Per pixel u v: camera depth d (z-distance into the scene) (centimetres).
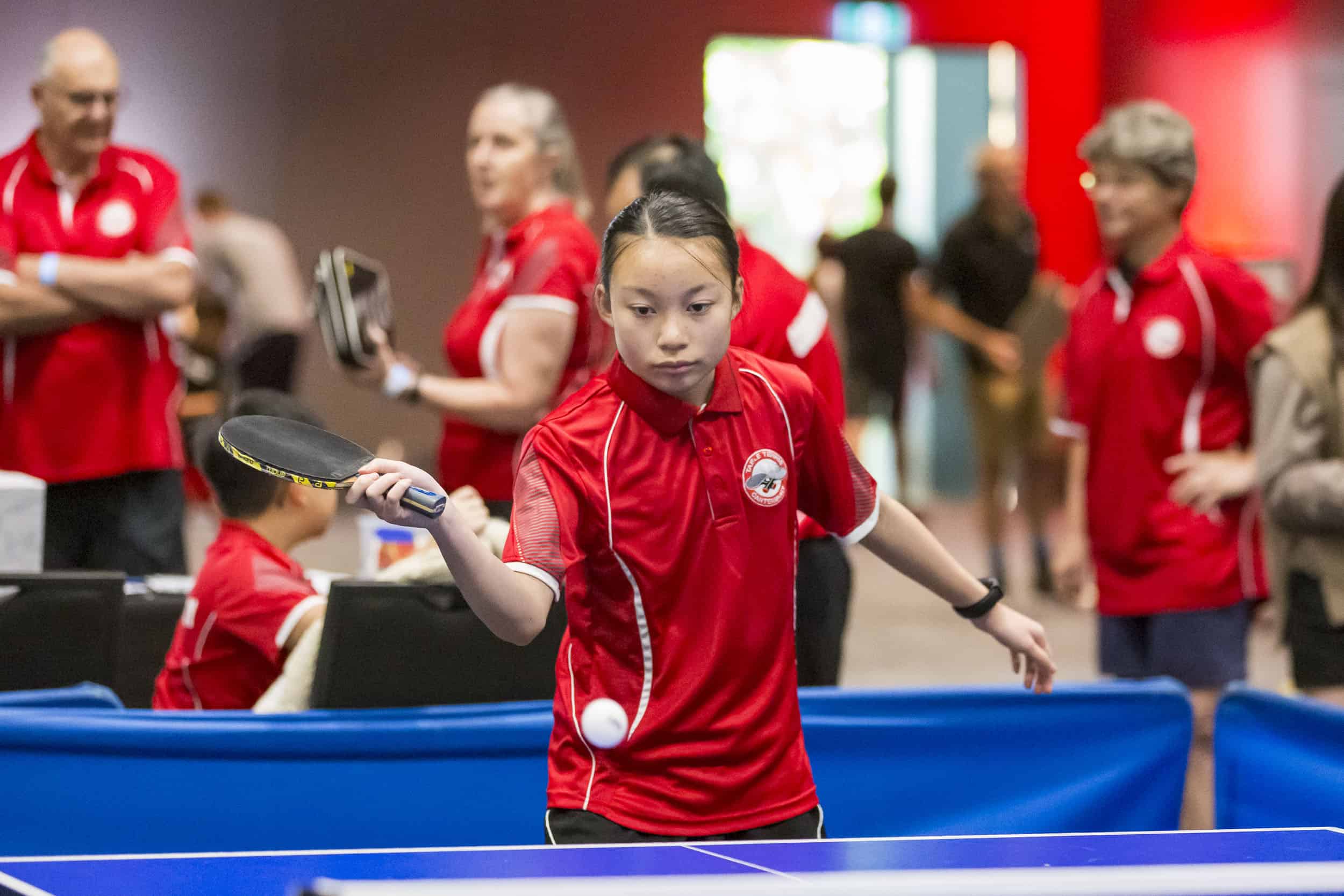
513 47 1925
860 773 475
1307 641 531
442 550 312
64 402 683
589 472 348
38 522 584
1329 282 525
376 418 1892
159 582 610
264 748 439
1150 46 2091
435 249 1927
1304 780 463
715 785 353
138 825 432
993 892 268
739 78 2019
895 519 386
